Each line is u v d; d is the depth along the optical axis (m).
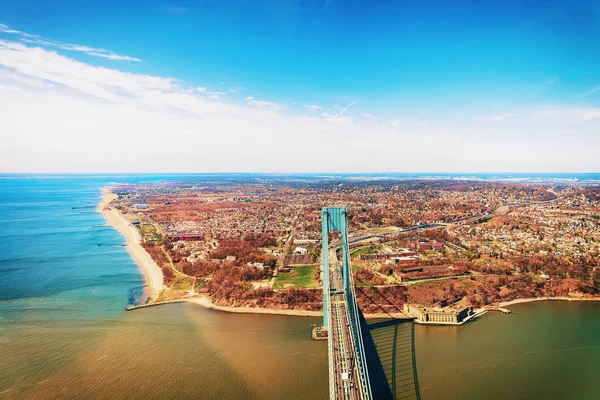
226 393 169.88
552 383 178.25
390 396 167.38
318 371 185.38
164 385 175.88
